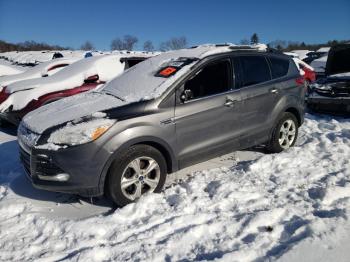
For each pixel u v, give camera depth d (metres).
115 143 3.73
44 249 3.19
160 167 4.10
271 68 5.34
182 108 4.20
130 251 3.07
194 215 3.56
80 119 3.82
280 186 4.19
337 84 7.92
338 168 4.69
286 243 3.08
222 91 4.64
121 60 8.12
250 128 4.97
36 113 4.47
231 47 4.96
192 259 2.95
